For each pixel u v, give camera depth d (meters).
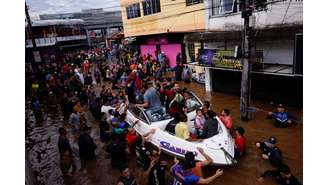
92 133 10.90
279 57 11.15
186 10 18.88
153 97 9.45
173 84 10.49
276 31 9.83
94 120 12.45
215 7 13.28
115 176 7.59
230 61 11.63
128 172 5.44
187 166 5.25
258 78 11.98
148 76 17.30
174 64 21.39
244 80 9.95
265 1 10.56
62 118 13.72
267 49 11.48
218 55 12.23
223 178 6.74
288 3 9.81
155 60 20.86
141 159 7.43
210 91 14.76
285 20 10.02
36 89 16.72
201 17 17.88
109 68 21.98
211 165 6.84
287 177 5.78
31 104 15.28
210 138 7.11
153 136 7.95
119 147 7.91
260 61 10.45
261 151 7.74
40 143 10.73
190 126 8.18
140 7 24.06
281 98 11.27
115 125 9.19
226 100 12.98
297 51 9.08
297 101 10.67
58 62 29.03
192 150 6.91
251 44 10.22
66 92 15.62
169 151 7.50
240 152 7.45
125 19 27.02
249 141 8.50
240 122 10.11
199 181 5.04
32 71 21.25
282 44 10.89
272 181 6.36
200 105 8.97
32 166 8.87
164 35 21.38
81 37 41.88
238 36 11.59
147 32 23.98
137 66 18.50
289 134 8.66
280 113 9.25
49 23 35.78
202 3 17.52
